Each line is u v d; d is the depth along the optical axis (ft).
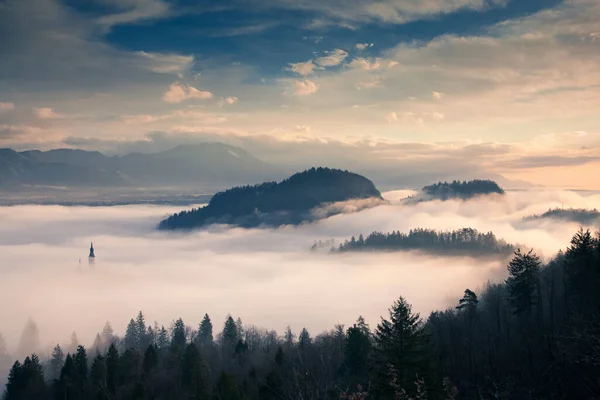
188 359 282.77
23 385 298.56
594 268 217.77
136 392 259.39
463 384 212.02
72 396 289.74
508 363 226.38
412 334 133.59
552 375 195.93
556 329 227.40
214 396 212.02
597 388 169.27
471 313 288.71
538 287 254.27
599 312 190.70
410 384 122.01
